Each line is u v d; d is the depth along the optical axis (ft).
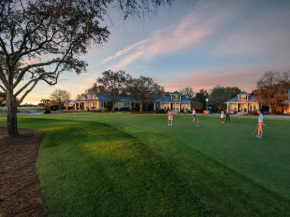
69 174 13.39
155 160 15.25
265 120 59.00
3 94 150.61
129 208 9.31
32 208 9.57
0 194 10.89
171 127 38.11
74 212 9.20
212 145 20.92
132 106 172.04
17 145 22.02
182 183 11.39
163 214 8.74
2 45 23.63
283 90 98.73
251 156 16.57
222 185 11.06
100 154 17.29
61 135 27.20
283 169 13.35
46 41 23.57
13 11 16.93
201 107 142.10
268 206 8.92
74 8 8.89
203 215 8.50
